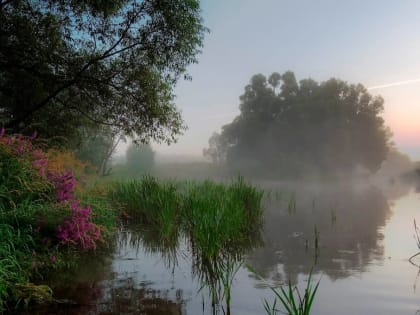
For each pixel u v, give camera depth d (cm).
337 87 5962
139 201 1203
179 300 476
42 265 589
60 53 1437
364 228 1048
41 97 1459
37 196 735
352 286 540
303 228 1049
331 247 805
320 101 5847
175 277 580
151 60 1434
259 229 1032
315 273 606
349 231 1000
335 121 5734
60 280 550
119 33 1399
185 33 1402
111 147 3031
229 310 443
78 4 1341
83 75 1407
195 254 746
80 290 507
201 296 493
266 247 807
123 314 426
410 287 535
